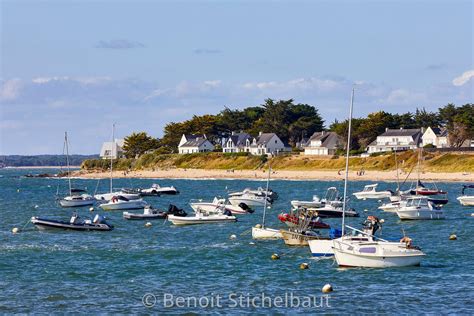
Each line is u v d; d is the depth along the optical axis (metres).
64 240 161.50
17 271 123.38
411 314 93.19
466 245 150.88
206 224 192.12
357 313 94.00
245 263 129.38
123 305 99.06
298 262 128.88
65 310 96.44
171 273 121.44
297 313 94.44
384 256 121.25
